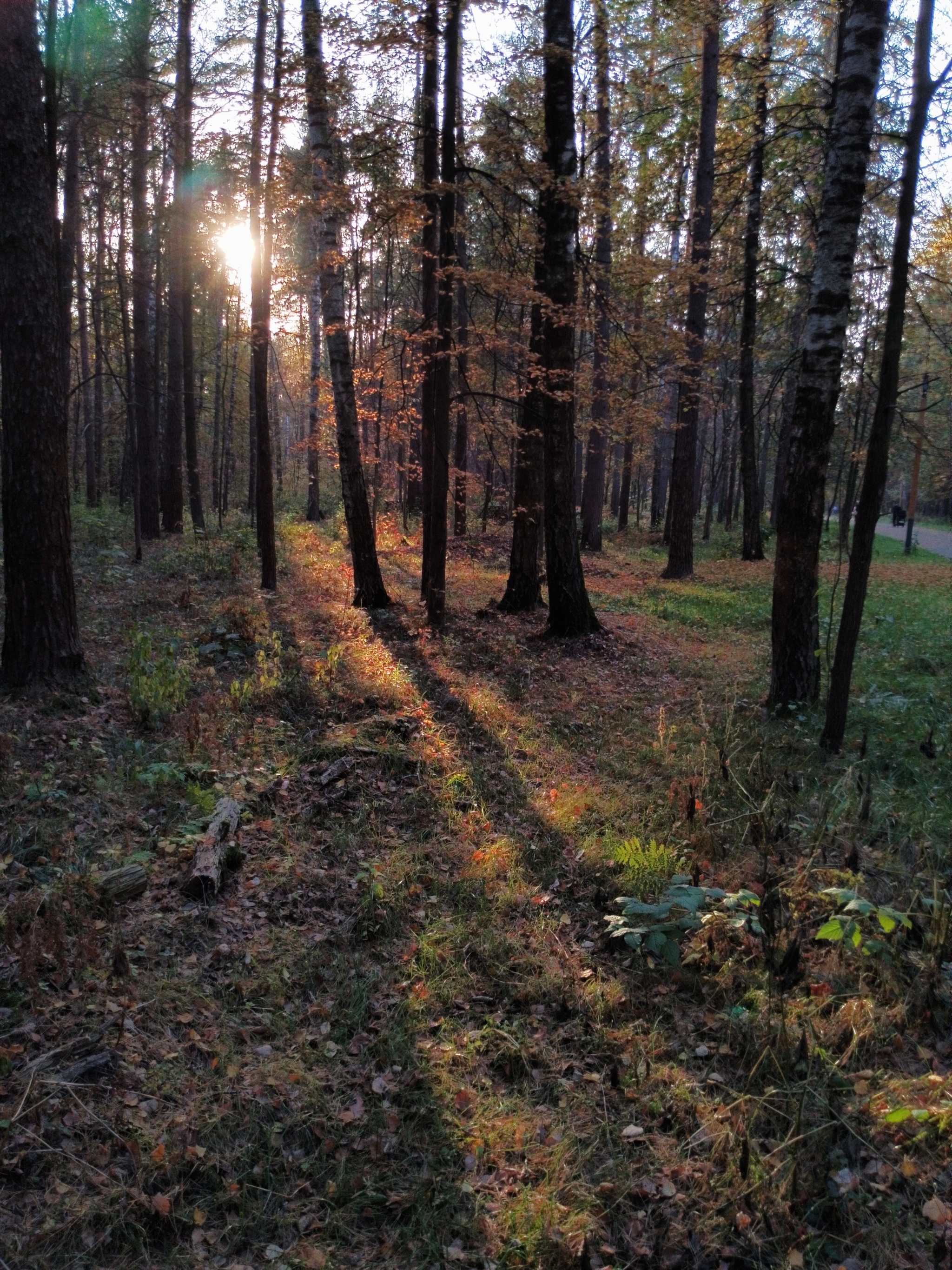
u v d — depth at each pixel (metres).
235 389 36.12
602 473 22.31
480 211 11.70
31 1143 3.08
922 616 14.03
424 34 8.80
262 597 11.59
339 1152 3.24
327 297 11.50
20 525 6.89
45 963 3.97
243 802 5.72
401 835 5.65
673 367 13.39
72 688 7.00
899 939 4.43
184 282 18.91
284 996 4.07
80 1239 2.81
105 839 5.10
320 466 35.28
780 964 4.29
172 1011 3.85
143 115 15.31
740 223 17.61
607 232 16.58
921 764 6.80
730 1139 3.25
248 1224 2.93
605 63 11.20
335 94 9.59
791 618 8.08
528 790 6.45
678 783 6.23
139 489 15.22
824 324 7.48
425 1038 3.87
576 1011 4.07
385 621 11.06
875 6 6.97
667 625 12.77
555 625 10.92
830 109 8.06
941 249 10.37
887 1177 3.10
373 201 9.48
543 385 10.48
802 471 7.82
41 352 6.74
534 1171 3.20
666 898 4.25
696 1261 2.82
